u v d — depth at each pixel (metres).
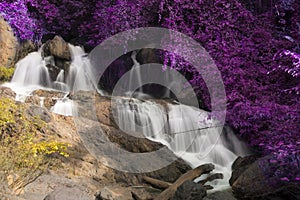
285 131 3.52
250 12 5.76
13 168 3.08
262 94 4.46
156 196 3.75
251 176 3.81
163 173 4.32
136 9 6.90
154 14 6.77
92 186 3.75
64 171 3.86
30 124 4.17
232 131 5.28
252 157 4.62
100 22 7.76
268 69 4.73
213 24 5.55
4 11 7.91
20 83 7.48
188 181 3.54
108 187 3.81
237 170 4.33
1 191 2.79
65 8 8.99
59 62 7.98
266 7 6.36
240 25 5.53
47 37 9.05
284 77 4.59
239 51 4.91
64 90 7.73
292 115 3.59
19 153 3.20
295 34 5.36
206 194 3.60
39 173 3.46
